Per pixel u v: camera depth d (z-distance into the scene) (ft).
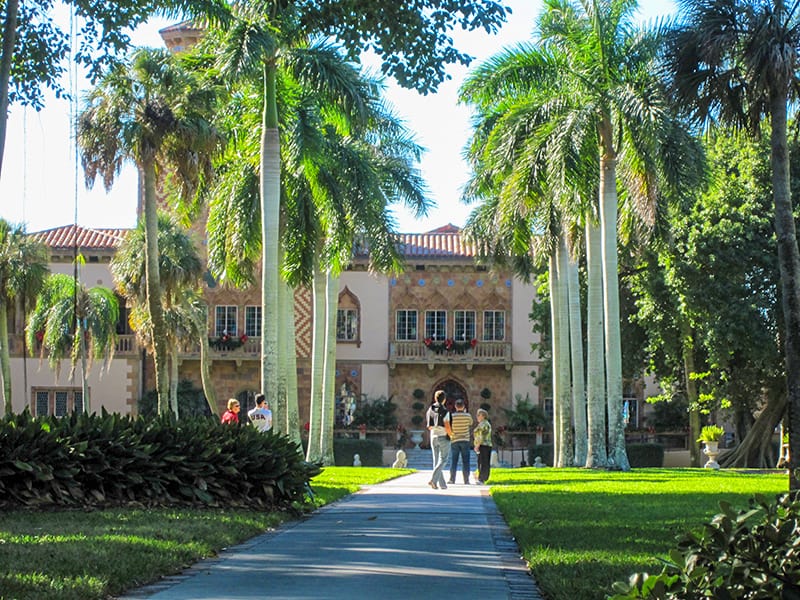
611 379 98.84
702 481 80.48
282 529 42.73
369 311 181.98
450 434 76.28
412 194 112.06
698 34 60.64
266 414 66.28
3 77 47.96
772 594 17.02
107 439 47.26
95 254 175.83
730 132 69.41
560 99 94.48
